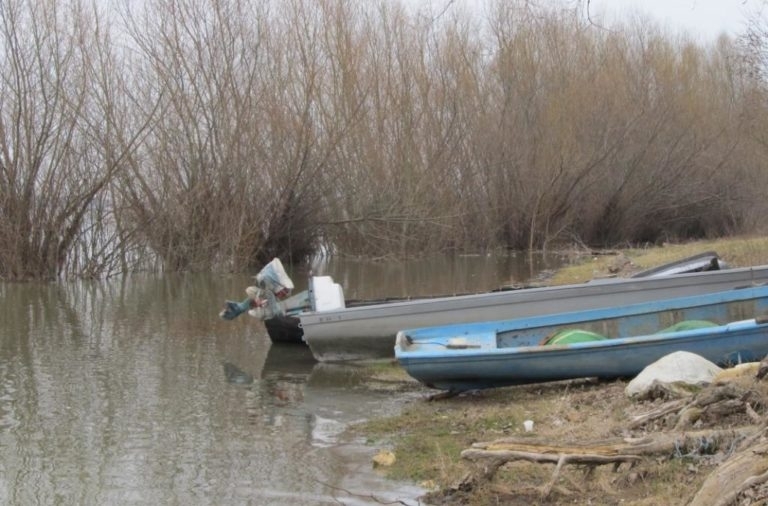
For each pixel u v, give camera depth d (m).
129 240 24.05
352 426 8.26
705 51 38.50
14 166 22.20
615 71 34.25
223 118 24.95
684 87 35.88
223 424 8.46
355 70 26.77
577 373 8.92
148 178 24.47
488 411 8.32
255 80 25.44
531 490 5.94
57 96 22.38
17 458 7.41
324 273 24.77
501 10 32.38
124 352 12.35
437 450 7.17
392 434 7.87
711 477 5.07
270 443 7.75
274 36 25.70
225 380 10.54
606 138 33.78
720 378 7.49
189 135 24.70
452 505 5.93
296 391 9.92
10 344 13.05
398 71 29.66
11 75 22.05
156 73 24.23
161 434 8.11
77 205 22.77
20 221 22.42
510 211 33.19
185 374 10.90
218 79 24.89
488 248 32.78
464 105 31.44
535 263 28.17
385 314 11.41
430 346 9.86
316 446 7.61
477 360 8.83
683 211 37.44
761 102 30.42
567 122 32.91
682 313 10.15
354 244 29.42
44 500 6.43
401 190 29.03
